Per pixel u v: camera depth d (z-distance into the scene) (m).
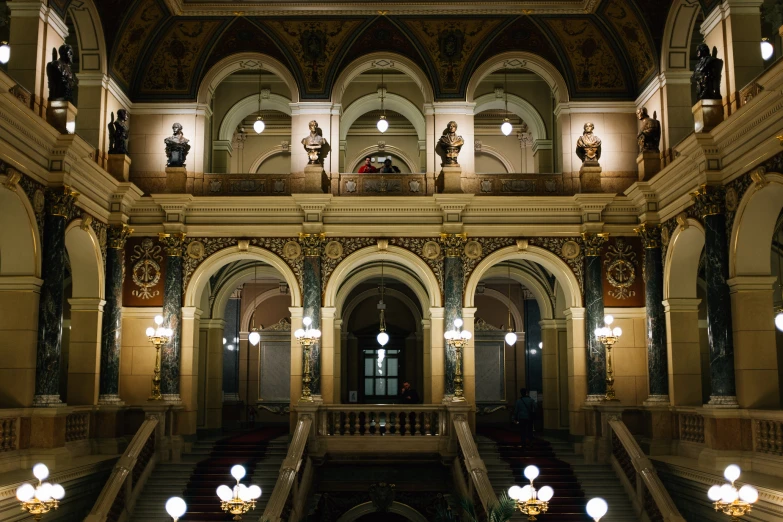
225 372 29.83
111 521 15.97
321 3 20.77
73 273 19.72
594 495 17.64
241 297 30.38
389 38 21.75
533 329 30.70
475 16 21.28
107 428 19.34
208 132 23.28
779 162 14.54
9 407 15.95
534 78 24.52
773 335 16.05
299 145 21.59
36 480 13.78
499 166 27.81
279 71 21.84
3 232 16.16
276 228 21.09
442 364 20.80
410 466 19.72
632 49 21.36
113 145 20.39
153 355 20.67
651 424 19.34
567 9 20.97
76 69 21.42
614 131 21.70
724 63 16.84
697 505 15.67
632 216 21.19
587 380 20.64
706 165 16.80
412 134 27.86
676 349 19.53
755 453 15.55
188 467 18.73
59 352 16.67
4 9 19.62
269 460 19.30
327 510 19.64
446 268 20.94
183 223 21.08
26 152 15.83
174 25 21.41
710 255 16.69
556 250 21.25
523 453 20.05
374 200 20.95
